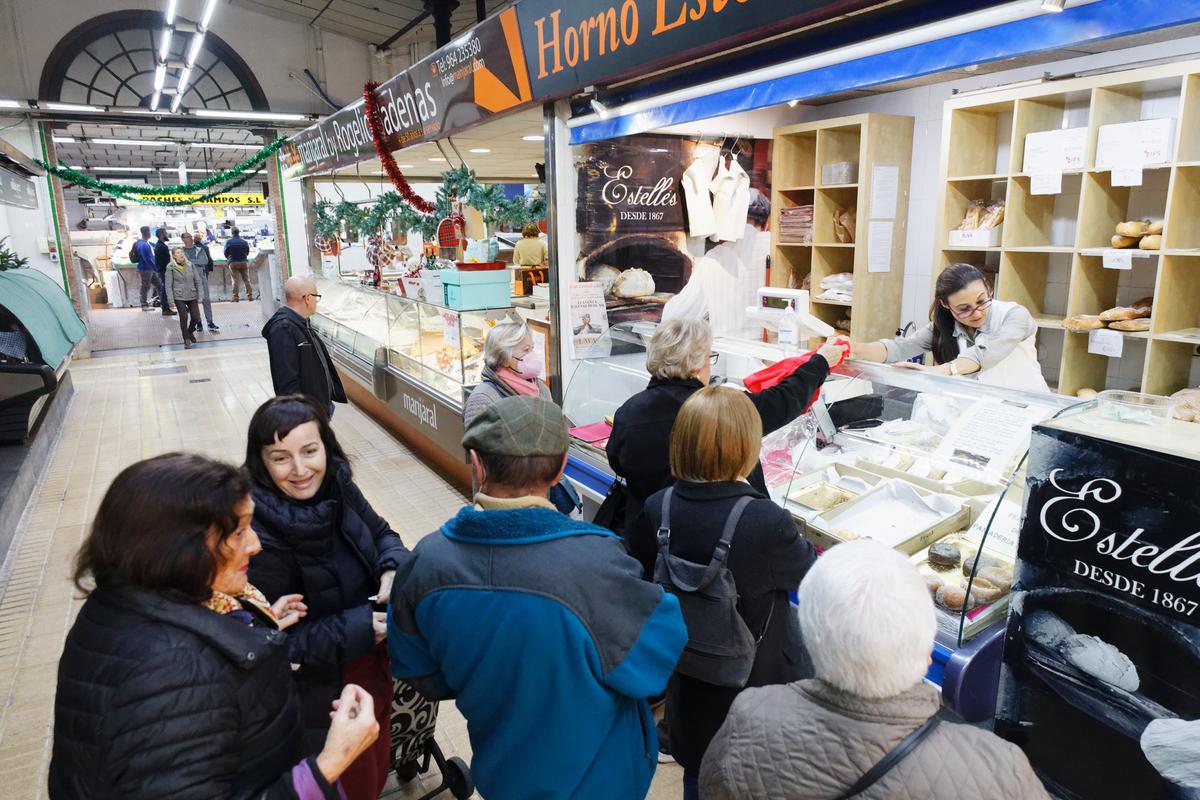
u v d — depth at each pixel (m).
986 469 2.36
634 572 1.41
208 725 1.09
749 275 5.15
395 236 8.54
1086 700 1.70
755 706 1.15
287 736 1.24
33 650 3.37
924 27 2.24
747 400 1.83
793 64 2.67
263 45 11.94
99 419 7.30
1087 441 1.59
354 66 12.63
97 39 10.97
